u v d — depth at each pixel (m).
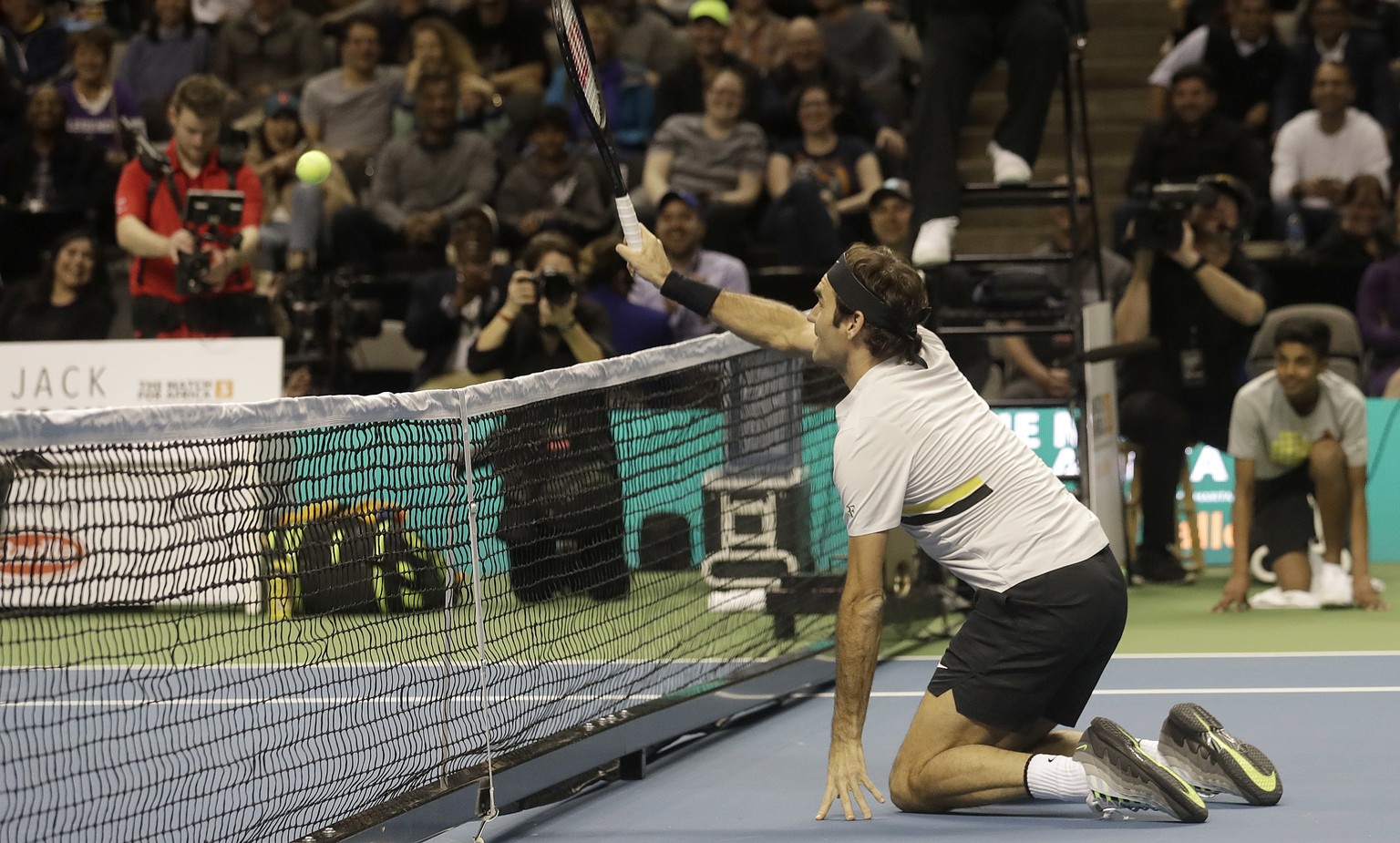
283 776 7.83
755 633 10.83
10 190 20.16
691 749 8.95
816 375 11.92
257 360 14.57
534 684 8.77
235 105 20.41
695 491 10.73
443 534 7.59
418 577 7.94
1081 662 7.01
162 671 10.95
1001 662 6.91
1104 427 14.17
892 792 7.17
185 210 14.55
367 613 8.09
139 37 23.08
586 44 7.20
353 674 9.88
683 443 9.76
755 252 18.52
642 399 10.23
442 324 16.62
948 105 12.72
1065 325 13.98
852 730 6.92
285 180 19.14
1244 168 19.95
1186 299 15.64
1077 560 6.90
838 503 12.02
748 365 10.59
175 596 6.62
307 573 7.18
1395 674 10.66
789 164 19.52
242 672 10.66
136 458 9.59
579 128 21.78
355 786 6.98
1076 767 6.69
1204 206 15.39
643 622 10.45
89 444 5.49
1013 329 13.78
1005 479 6.93
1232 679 10.62
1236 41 22.02
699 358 9.06
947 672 7.09
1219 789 7.09
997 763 6.83
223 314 15.12
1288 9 24.94
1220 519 17.08
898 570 12.41
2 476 6.26
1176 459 15.55
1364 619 13.30
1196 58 21.94
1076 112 23.16
